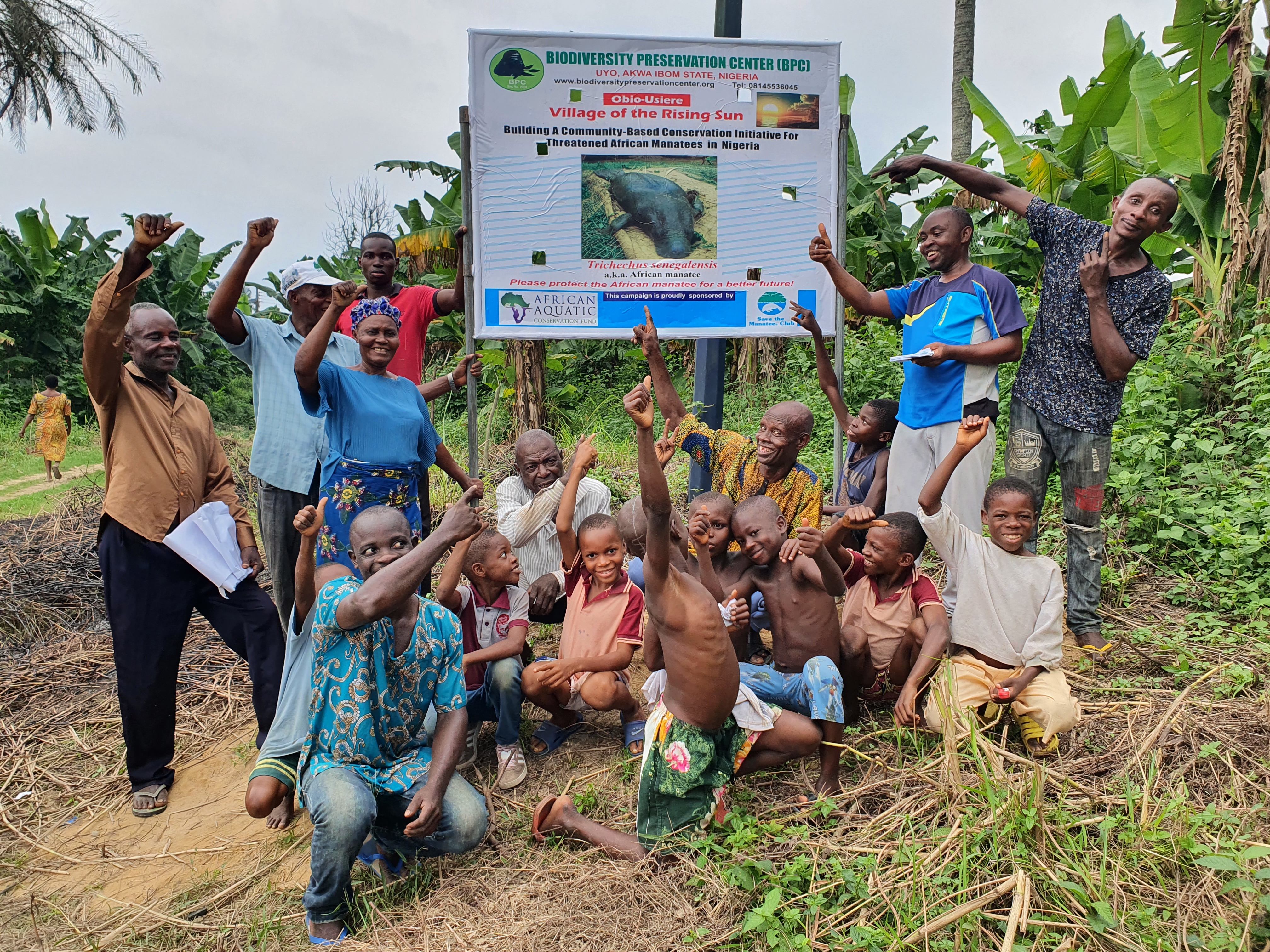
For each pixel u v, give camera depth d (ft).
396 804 9.81
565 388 35.29
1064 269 13.30
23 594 19.98
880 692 12.19
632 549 13.74
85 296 66.23
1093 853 8.79
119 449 11.75
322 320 10.84
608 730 12.92
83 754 13.48
